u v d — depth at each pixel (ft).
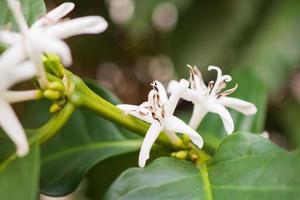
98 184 1.03
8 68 0.61
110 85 1.90
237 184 0.70
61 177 0.88
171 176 0.74
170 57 1.62
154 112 0.75
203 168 0.75
